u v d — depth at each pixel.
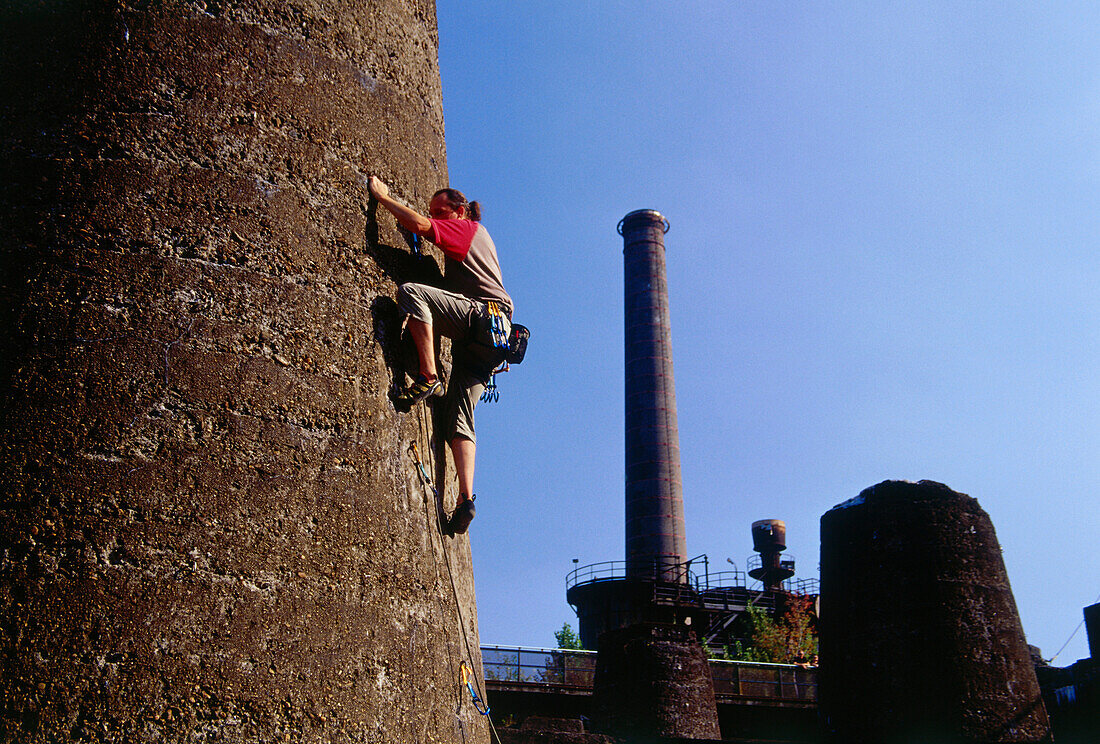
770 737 18.88
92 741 3.05
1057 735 11.09
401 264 4.45
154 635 3.22
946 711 8.41
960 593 8.84
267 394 3.71
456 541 4.50
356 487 3.82
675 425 44.06
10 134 3.81
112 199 3.75
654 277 47.28
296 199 4.07
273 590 3.46
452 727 3.95
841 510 9.68
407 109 4.75
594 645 36.75
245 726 3.25
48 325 3.54
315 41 4.36
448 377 4.62
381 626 3.71
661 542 41.09
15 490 3.30
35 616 3.15
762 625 34.56
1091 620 12.17
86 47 3.96
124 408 3.47
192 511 3.42
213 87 4.03
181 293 3.69
